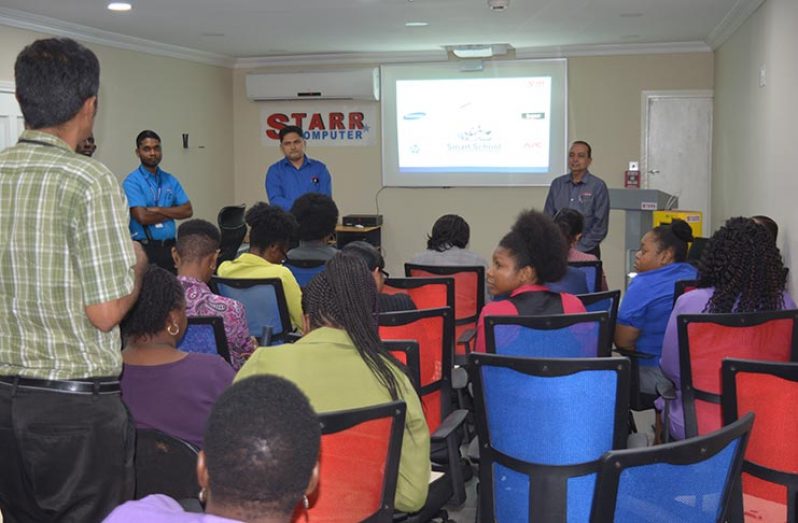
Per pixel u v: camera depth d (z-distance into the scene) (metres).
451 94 9.55
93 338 1.81
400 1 6.41
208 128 9.62
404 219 9.90
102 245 1.75
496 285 3.16
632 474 1.54
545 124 9.40
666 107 9.14
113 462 1.84
